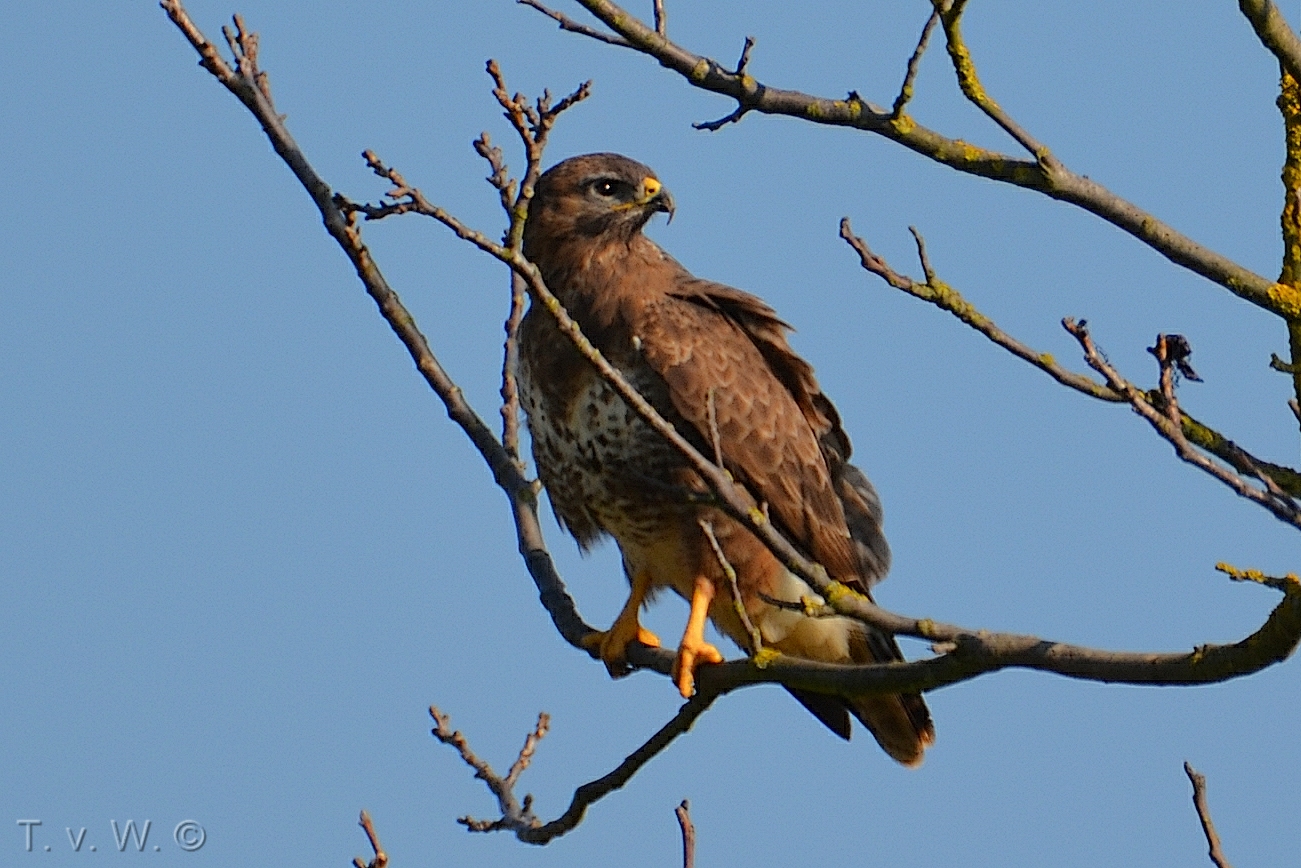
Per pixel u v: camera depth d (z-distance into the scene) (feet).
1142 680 24.22
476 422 39.32
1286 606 22.26
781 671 29.22
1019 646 25.50
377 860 32.24
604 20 27.91
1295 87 26.71
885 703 38.96
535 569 38.17
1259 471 24.50
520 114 33.76
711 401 27.86
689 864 29.86
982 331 26.14
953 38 27.35
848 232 26.45
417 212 25.68
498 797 35.17
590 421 38.78
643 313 38.96
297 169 34.94
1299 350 26.04
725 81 28.27
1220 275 26.61
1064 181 27.55
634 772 32.50
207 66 34.19
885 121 28.02
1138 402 23.49
